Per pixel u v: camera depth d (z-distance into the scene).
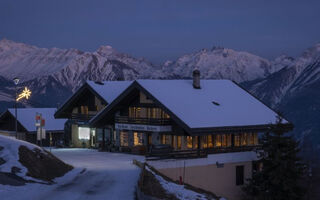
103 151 56.53
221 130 45.81
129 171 37.97
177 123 44.72
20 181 28.69
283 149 42.00
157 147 43.41
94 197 27.25
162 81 52.16
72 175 35.38
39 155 36.19
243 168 47.47
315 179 47.00
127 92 51.25
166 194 30.80
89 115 61.84
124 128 53.03
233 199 46.41
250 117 50.53
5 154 33.09
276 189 42.09
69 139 66.25
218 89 55.56
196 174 43.72
